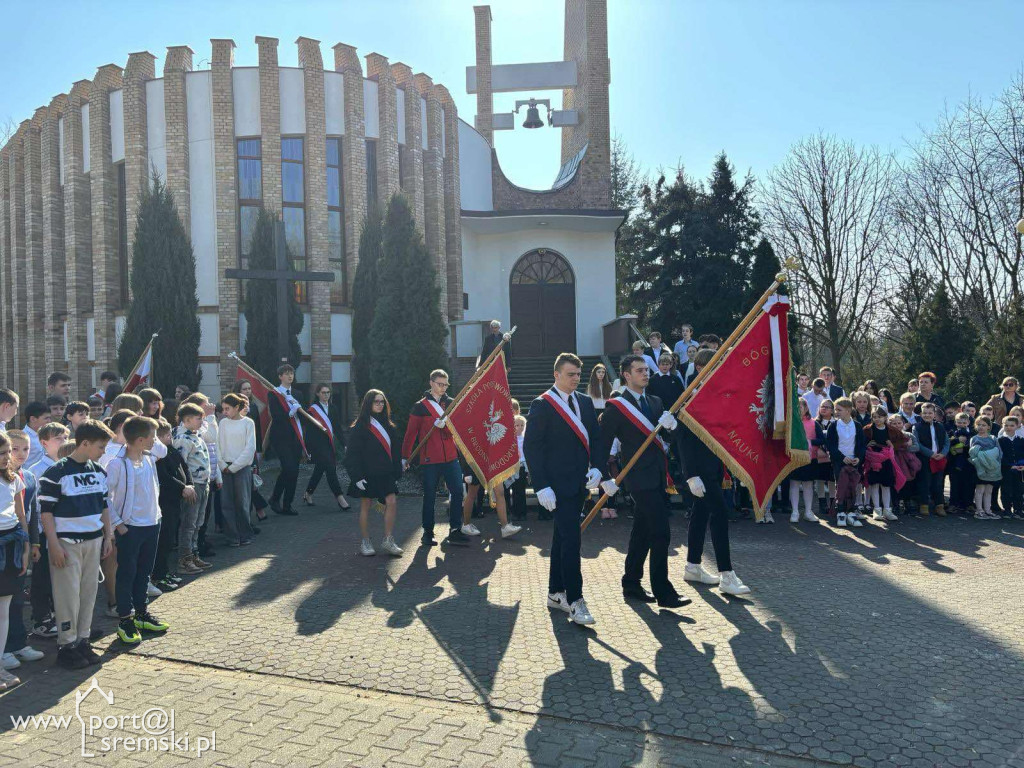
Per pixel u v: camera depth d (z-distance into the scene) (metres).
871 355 34.72
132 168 17.88
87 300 19.25
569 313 22.06
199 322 16.83
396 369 13.27
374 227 17.59
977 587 6.11
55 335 20.03
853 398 10.09
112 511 5.00
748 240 28.23
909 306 31.06
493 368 7.82
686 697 3.96
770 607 5.58
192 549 7.02
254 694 4.09
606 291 22.12
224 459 8.09
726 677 4.23
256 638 5.04
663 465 5.71
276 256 14.70
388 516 7.54
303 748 3.44
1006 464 9.59
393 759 3.33
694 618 5.34
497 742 3.48
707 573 6.34
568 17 26.97
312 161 18.03
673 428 5.55
